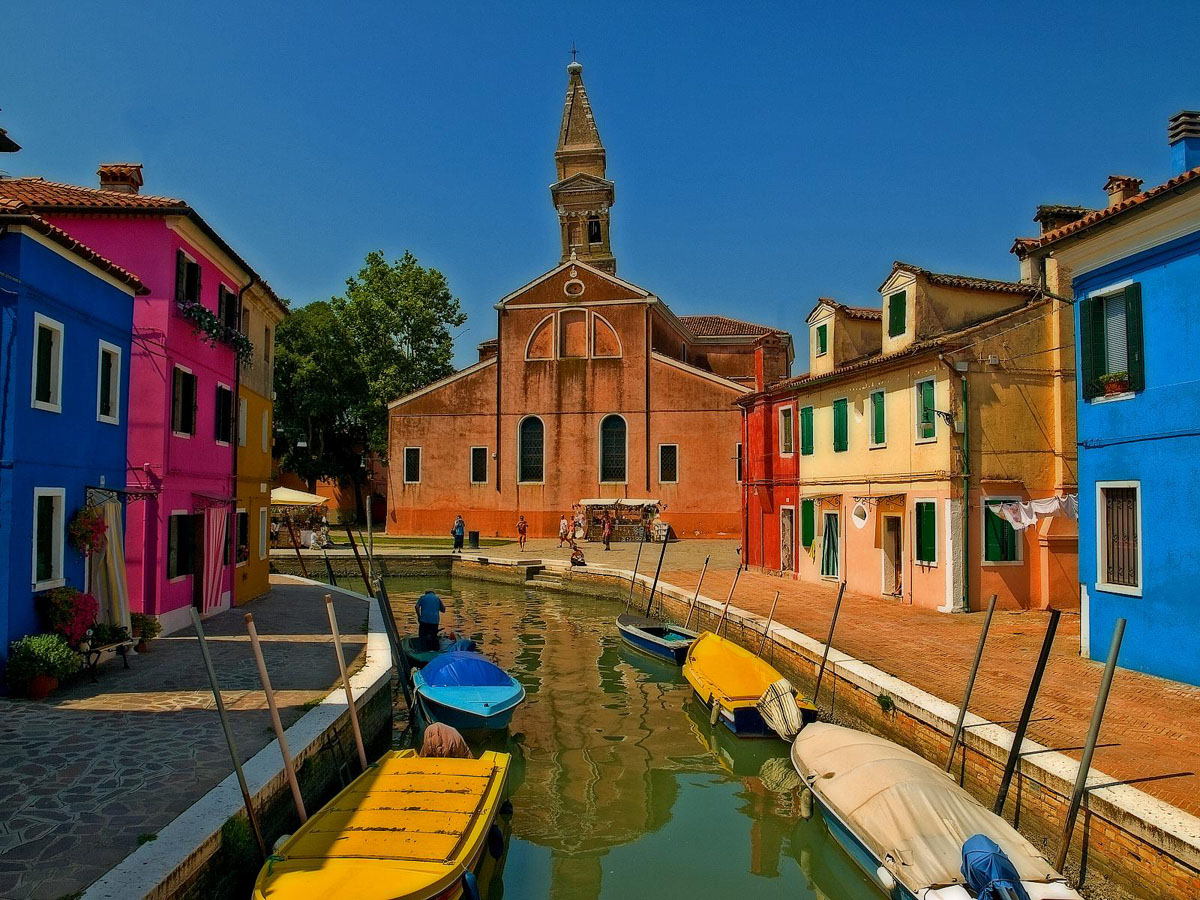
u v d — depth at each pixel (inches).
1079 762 348.5
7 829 287.6
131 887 244.7
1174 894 277.7
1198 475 467.5
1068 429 763.4
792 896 352.2
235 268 800.3
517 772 494.0
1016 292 861.2
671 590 981.2
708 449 1729.8
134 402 647.8
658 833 411.8
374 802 348.5
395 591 1321.4
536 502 1785.2
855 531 928.9
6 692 450.3
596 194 2118.6
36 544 471.8
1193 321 474.0
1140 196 490.0
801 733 468.8
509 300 1811.0
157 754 363.9
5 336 445.1
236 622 737.6
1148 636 505.4
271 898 272.4
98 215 647.8
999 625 692.7
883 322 890.1
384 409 2030.0
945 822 330.6
